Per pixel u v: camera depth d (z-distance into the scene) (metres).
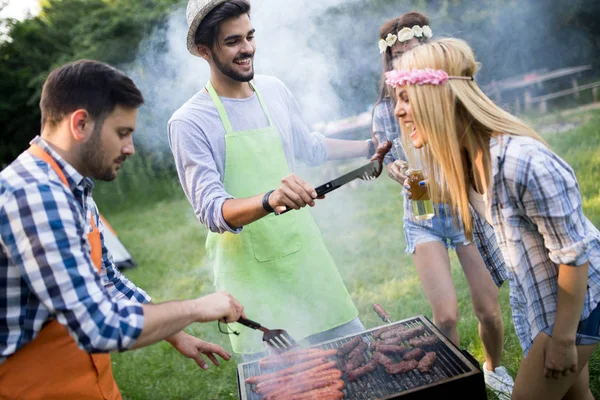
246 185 2.33
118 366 3.69
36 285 1.36
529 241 1.74
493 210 1.75
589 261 1.76
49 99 1.51
